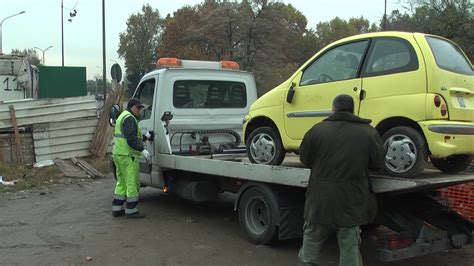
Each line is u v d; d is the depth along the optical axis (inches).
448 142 191.2
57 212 339.0
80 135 551.2
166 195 403.2
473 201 251.3
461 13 848.3
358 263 179.9
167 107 336.2
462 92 204.2
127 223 304.8
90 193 415.5
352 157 175.0
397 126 203.3
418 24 935.7
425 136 190.7
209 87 353.7
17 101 518.0
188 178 321.4
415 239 205.8
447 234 213.2
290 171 227.6
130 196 316.5
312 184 181.5
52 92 1046.4
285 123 243.9
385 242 200.5
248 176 254.2
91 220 313.7
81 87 1068.5
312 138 182.4
